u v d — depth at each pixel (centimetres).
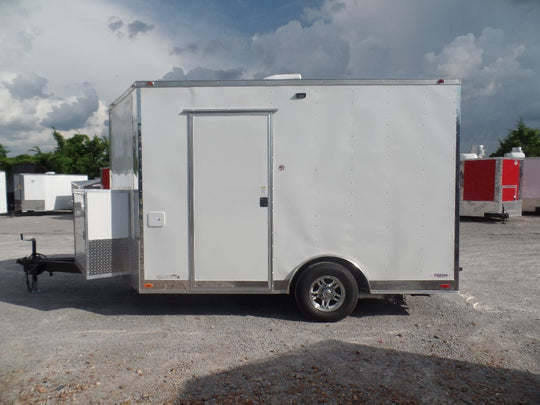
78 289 664
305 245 504
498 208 1536
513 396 329
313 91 498
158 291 511
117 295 628
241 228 505
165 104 502
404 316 524
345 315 502
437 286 503
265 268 507
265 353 411
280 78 517
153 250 507
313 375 364
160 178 505
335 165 500
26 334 466
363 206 502
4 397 329
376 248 503
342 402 320
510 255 945
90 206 518
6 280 730
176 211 506
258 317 521
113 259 534
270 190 502
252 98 500
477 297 610
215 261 508
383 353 411
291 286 523
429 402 321
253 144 502
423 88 495
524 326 488
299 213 502
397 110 496
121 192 537
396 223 501
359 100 497
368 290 509
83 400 324
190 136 502
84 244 528
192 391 337
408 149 498
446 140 496
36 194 2220
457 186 498
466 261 878
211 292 510
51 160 3694
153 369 376
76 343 438
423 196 498
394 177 499
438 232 500
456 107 494
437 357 402
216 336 457
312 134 499
